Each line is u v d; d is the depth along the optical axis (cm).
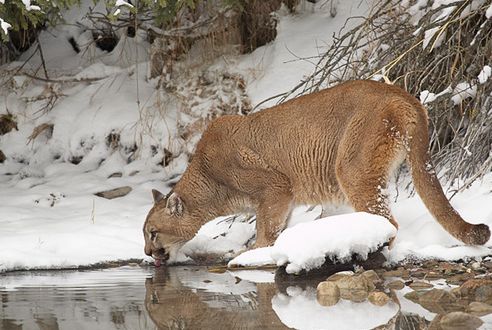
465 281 1542
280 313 1391
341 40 2217
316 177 1861
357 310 1393
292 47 2642
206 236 2092
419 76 2119
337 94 1814
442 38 2138
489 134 2031
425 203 1694
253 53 2733
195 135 2634
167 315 1398
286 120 1892
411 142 1691
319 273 1689
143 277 1802
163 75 2791
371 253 1695
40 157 2820
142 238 2083
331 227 1691
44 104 2900
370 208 1719
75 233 2077
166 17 2538
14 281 1770
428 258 1716
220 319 1358
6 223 2230
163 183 2567
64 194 2511
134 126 2719
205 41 2783
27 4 2242
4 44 3084
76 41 3112
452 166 1989
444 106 2075
